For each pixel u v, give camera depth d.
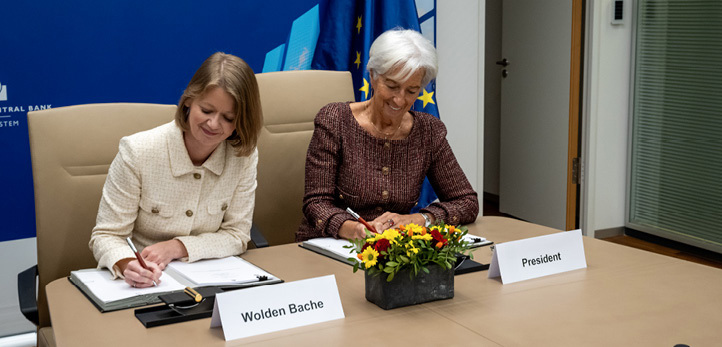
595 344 1.11
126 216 1.62
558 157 4.36
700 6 3.82
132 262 1.42
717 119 3.80
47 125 1.80
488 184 5.29
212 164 1.66
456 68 3.39
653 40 4.11
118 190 1.61
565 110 4.26
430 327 1.20
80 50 2.64
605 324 1.20
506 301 1.33
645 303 1.31
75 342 1.14
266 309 1.21
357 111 2.03
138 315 1.25
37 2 2.55
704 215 3.95
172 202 1.65
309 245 1.76
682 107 4.00
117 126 1.88
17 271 2.69
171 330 1.20
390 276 1.26
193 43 2.82
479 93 3.47
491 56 5.07
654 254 1.69
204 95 1.49
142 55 2.74
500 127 4.97
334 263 1.61
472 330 1.18
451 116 3.42
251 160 1.75
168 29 2.77
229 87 1.49
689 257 3.99
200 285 1.39
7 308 2.69
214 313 1.19
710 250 3.92
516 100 4.69
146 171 1.61
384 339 1.15
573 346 1.10
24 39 2.55
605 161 4.30
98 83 2.69
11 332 2.72
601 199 4.34
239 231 1.72
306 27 2.97
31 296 1.60
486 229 1.93
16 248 2.67
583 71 4.17
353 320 1.25
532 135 4.57
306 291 1.25
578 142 4.27
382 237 1.29
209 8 2.82
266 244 1.90
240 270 1.52
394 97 1.89
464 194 2.01
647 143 4.24
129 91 2.75
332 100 2.31
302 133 2.26
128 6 2.69
